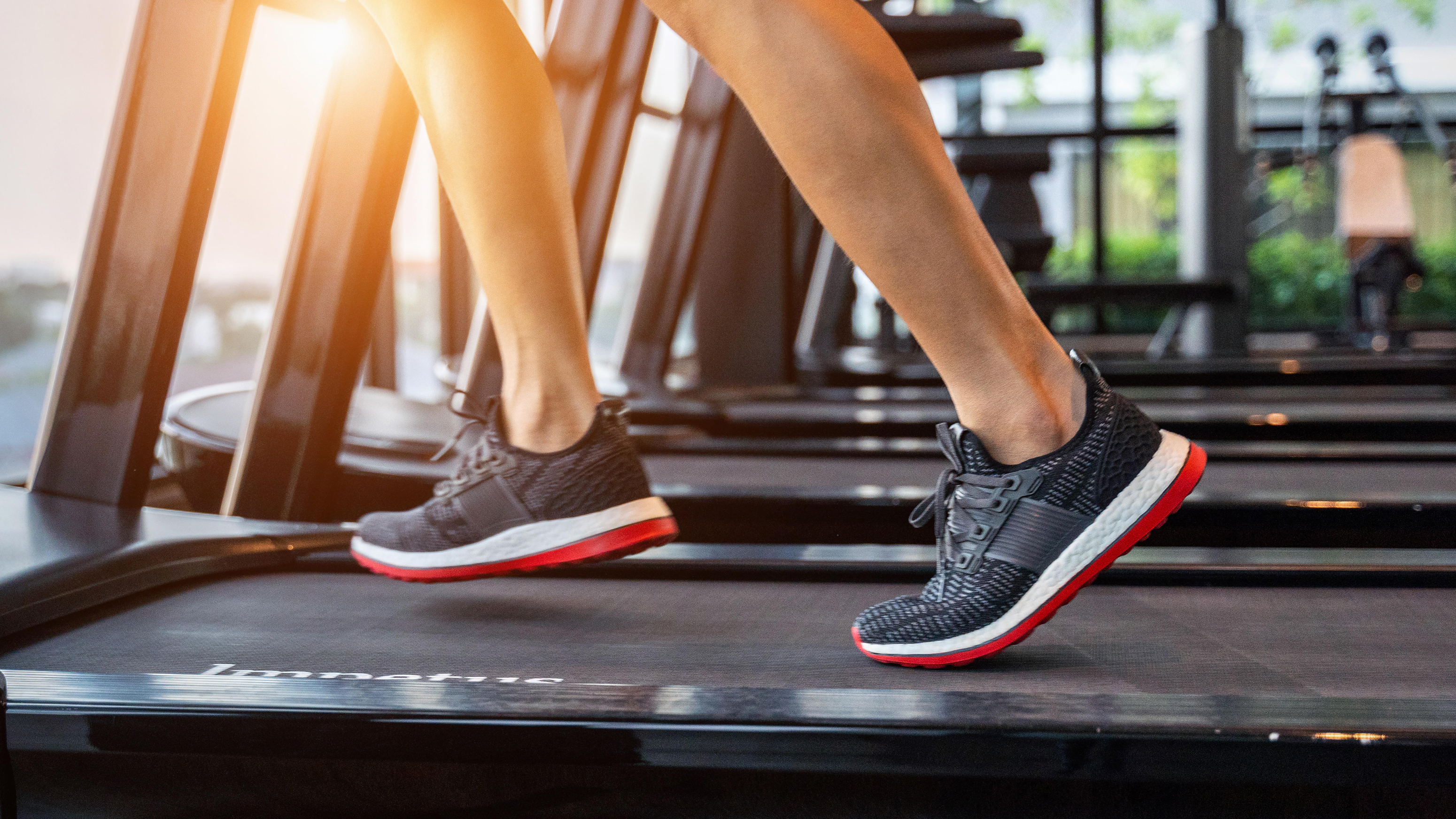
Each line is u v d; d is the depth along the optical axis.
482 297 2.59
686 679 0.87
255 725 0.79
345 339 1.75
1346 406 2.88
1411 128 8.03
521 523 1.07
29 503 1.44
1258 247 8.75
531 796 0.82
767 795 0.79
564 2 2.77
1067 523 0.87
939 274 0.83
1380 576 1.20
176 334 1.58
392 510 1.84
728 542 1.69
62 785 0.84
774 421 2.74
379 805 0.83
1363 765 0.69
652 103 3.41
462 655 0.95
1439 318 8.59
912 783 0.77
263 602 1.18
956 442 0.90
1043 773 0.71
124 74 1.58
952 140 6.70
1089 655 0.93
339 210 1.74
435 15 1.05
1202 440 2.45
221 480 1.91
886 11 3.47
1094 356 5.40
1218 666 0.89
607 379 3.21
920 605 0.90
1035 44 7.65
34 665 0.94
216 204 2.88
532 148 1.04
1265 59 8.06
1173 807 0.75
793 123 0.78
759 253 3.79
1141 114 7.79
